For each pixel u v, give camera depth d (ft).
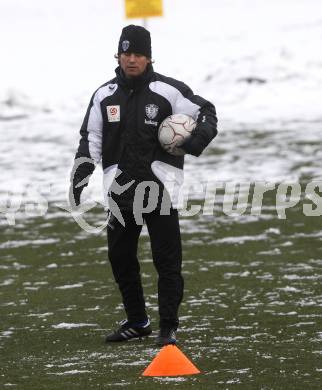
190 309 87.86
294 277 99.19
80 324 84.38
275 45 302.45
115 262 79.10
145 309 81.20
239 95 255.29
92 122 78.59
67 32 395.55
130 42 77.20
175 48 331.16
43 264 110.22
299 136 194.59
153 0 218.38
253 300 90.43
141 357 72.74
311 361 69.77
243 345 75.00
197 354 72.69
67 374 68.28
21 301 93.56
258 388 63.36
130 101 77.87
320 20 354.54
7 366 71.26
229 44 324.80
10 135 211.82
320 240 117.19
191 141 76.79
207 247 115.44
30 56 340.39
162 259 77.46
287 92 252.83
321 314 84.28
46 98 266.98
